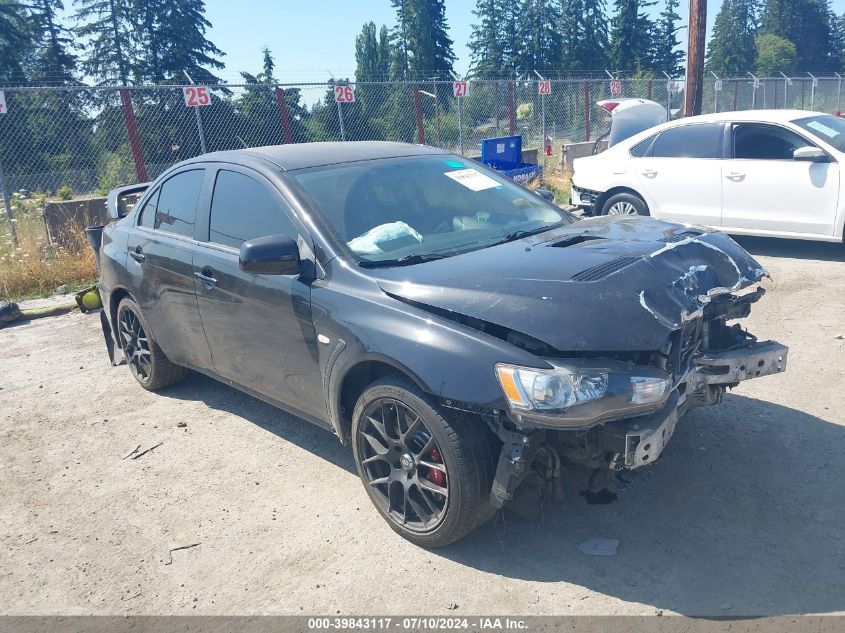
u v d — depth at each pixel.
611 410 2.83
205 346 4.59
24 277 8.92
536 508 3.27
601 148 18.62
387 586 3.13
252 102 14.41
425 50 62.69
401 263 3.59
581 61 63.00
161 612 3.08
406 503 3.37
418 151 4.70
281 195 3.97
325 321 3.55
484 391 2.92
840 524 3.32
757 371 3.58
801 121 8.12
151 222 5.05
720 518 3.43
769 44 77.19
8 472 4.41
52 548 3.59
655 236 3.71
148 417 5.08
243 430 4.78
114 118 14.83
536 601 2.97
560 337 2.88
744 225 8.38
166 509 3.88
